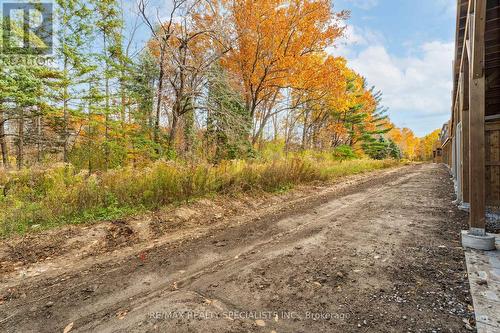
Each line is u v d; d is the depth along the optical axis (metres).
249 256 3.51
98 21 10.91
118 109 11.02
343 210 6.07
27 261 3.60
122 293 2.66
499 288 2.33
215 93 12.84
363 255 3.29
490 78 5.32
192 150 12.48
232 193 7.28
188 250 3.85
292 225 4.97
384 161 23.61
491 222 4.47
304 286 2.60
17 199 5.51
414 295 2.33
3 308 2.49
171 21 11.32
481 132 3.40
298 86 16.59
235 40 14.06
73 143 11.12
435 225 4.45
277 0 14.05
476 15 3.28
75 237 4.32
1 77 8.84
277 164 9.67
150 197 5.88
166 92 12.10
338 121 26.42
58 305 2.49
